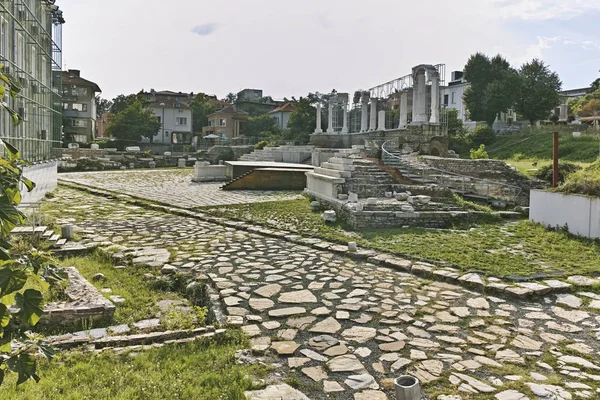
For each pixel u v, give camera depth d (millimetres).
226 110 73250
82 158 40438
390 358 6035
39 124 20375
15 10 16422
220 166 31438
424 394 5125
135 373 5223
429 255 11328
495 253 11602
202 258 11273
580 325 7277
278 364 5867
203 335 6594
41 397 4582
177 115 76062
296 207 18953
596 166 15508
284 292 8781
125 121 60688
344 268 10594
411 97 39344
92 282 8953
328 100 48219
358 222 15062
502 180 21078
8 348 2693
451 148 38094
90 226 15250
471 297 8602
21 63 17547
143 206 20203
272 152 37500
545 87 47469
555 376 5555
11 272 2447
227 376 5277
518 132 40000
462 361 5953
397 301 8320
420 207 16359
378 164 22953
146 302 8133
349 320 7383
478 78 50375
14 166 2785
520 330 7039
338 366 5809
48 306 6977
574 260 10930
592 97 66625
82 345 6023
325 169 20625
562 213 13953
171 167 44844
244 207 19125
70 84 60406
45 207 18703
